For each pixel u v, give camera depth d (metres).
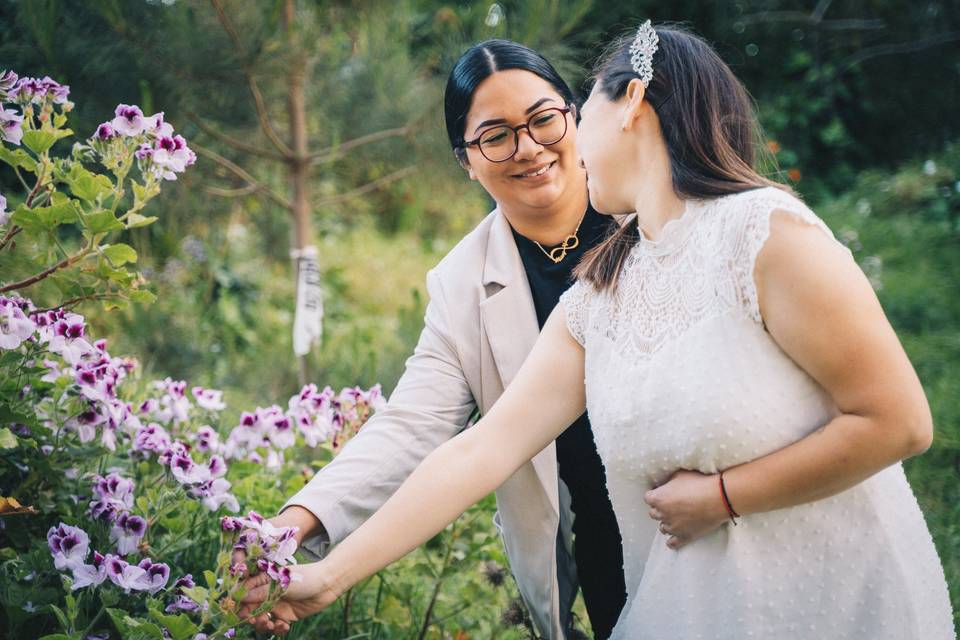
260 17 3.88
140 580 1.83
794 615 1.66
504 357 2.23
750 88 10.17
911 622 1.65
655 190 1.72
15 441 1.98
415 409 2.20
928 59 9.83
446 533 2.83
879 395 1.51
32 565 1.96
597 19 7.66
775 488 1.59
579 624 2.77
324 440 2.66
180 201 4.34
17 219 1.91
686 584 1.72
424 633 2.61
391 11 4.59
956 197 8.99
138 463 2.44
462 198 4.76
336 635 2.46
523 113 2.16
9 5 3.94
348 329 6.75
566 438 2.26
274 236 5.75
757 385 1.59
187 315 5.59
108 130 1.94
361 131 4.55
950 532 3.40
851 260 1.56
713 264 1.61
